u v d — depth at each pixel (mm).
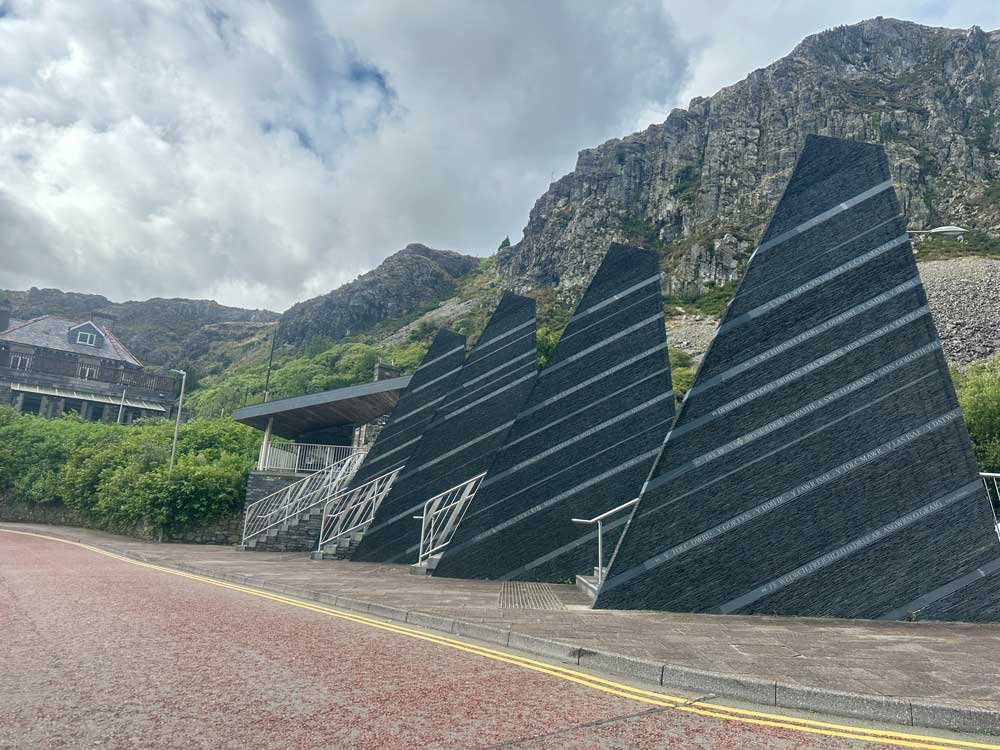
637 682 4730
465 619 6992
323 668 4867
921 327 8938
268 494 21562
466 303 136250
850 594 7992
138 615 7211
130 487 27156
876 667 4789
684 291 90438
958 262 75062
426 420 19953
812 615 7965
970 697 3904
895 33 152125
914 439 8508
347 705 3867
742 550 8375
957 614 7715
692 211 112812
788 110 122625
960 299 64625
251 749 3061
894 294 9148
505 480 12883
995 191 93000
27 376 68500
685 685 4578
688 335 72938
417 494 16516
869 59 146125
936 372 8711
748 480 8664
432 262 185750
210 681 4398
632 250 14281
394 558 15922
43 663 4859
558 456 12953
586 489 12656
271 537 19406
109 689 4152
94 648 5402
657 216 117812
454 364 20875
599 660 5234
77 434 37219
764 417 8914
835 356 9062
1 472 34594
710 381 9086
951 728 3643
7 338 68875
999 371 34281
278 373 81812
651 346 13477
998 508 8562
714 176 116375
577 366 13547
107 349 77938
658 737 3398
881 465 8484
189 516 23469
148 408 73750
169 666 4816
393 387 21516
